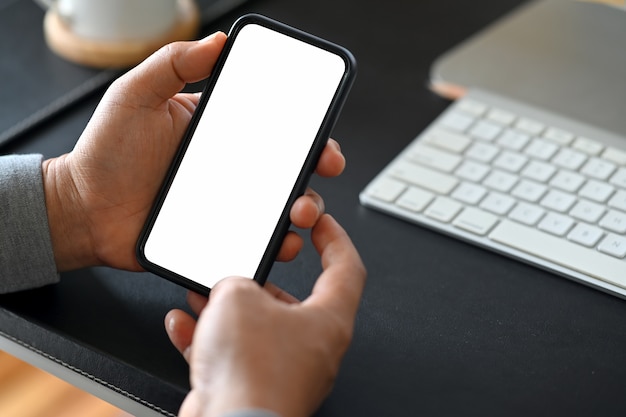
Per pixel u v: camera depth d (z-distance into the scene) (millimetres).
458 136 756
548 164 724
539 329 596
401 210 692
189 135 598
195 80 602
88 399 878
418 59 888
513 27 915
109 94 598
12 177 622
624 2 1045
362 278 536
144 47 879
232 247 580
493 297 623
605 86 820
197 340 466
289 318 472
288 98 584
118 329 599
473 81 827
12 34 933
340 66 576
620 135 752
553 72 840
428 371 566
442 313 609
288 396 442
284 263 649
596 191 695
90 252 631
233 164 590
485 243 659
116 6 866
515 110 788
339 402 544
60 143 768
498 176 713
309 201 552
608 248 643
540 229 665
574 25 920
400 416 537
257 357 446
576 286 631
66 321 604
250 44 591
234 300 466
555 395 550
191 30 915
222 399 434
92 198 610
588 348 582
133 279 642
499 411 540
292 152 578
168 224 595
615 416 537
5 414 850
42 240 618
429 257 658
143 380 563
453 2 989
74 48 879
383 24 944
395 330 596
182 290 633
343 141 773
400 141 774
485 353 579
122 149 598
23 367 898
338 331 491
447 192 701
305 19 950
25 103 828
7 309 613
